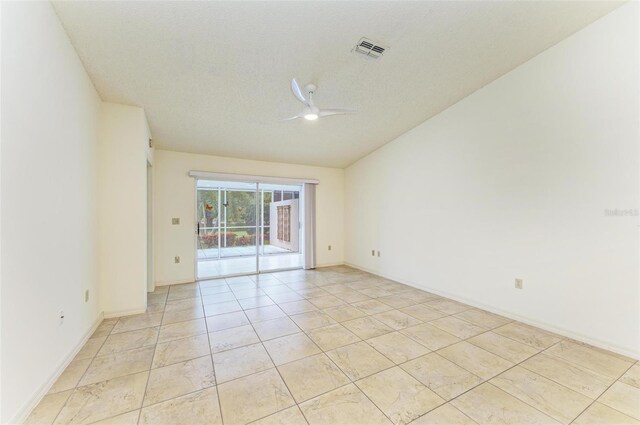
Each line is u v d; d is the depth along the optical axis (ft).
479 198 11.16
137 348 7.72
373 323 9.62
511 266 10.03
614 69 7.53
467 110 11.59
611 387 6.05
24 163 5.09
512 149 9.98
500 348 7.82
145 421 4.99
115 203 9.97
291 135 14.40
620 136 7.47
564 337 8.50
